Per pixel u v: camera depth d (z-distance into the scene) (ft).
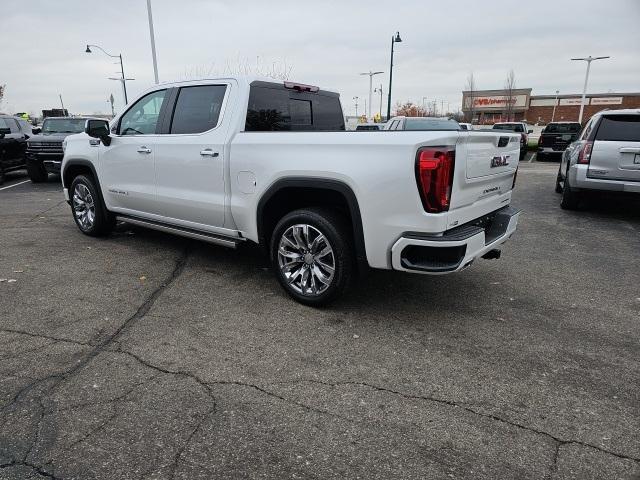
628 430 8.47
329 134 12.20
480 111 203.31
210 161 14.83
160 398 9.14
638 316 13.43
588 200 32.53
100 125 17.88
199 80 15.61
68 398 9.07
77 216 21.09
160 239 20.57
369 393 9.46
